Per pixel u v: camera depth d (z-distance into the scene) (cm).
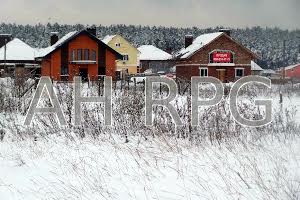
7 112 1566
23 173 823
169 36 12875
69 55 5406
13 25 13362
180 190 643
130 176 731
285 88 2288
